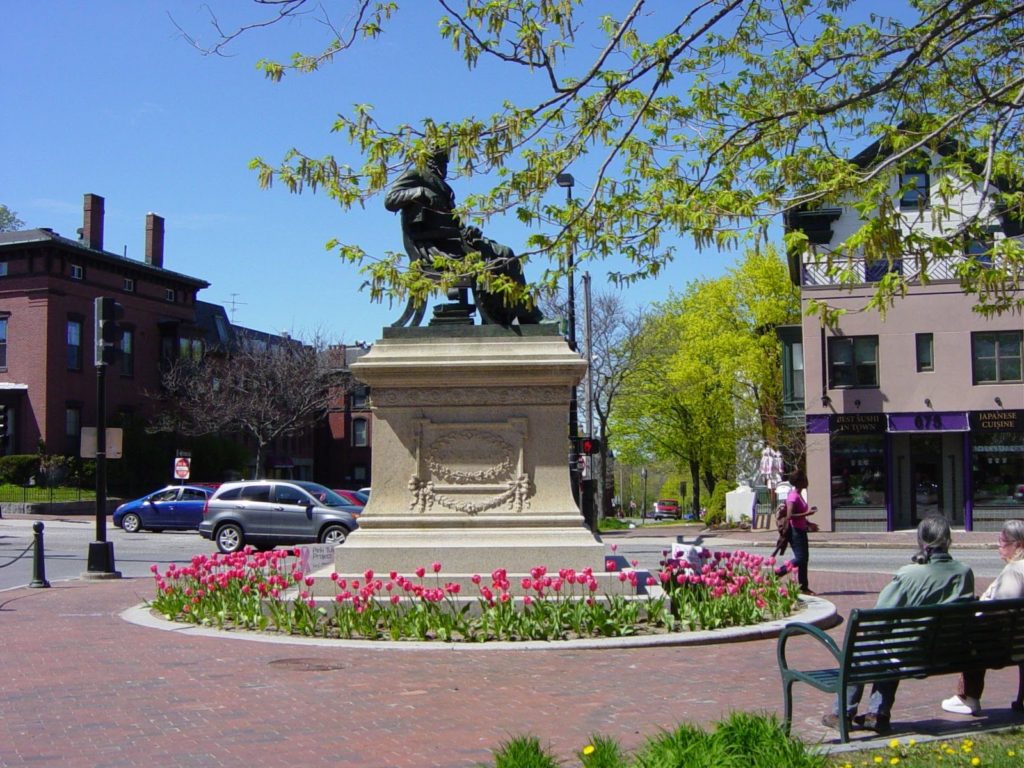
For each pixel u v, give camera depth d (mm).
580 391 50969
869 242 7055
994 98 7660
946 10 9117
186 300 60656
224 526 26812
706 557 12945
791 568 13242
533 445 12008
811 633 6473
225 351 61312
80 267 52438
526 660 9289
